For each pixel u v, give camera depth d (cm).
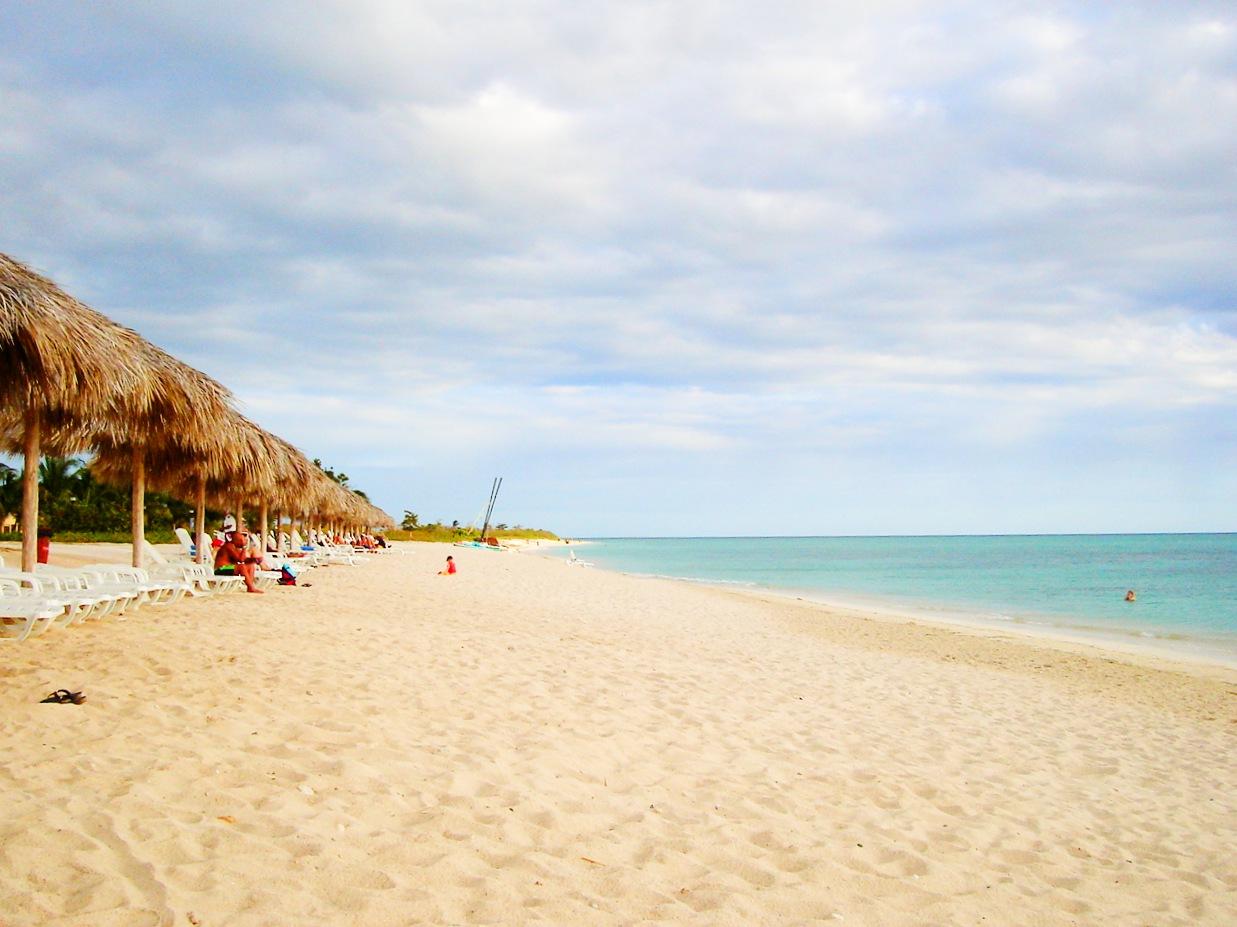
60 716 496
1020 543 14812
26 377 715
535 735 548
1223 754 770
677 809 440
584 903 318
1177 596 3077
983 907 367
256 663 691
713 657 1033
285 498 1988
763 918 325
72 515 3838
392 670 712
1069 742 746
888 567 5456
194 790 392
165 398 1023
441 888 318
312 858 330
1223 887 428
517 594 1872
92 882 293
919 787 538
